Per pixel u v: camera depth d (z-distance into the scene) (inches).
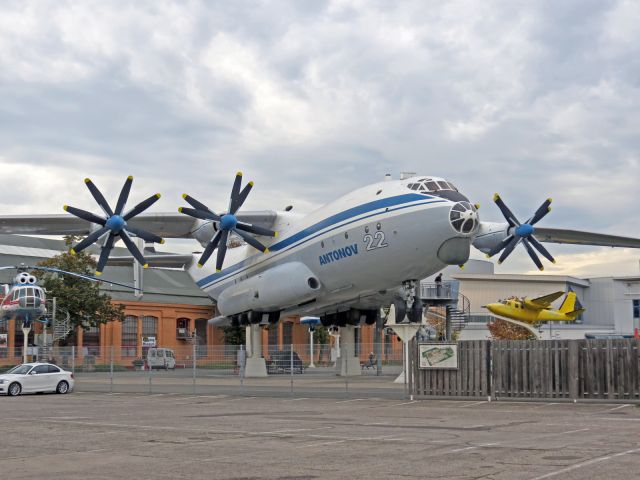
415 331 1019.3
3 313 1492.4
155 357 1440.7
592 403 720.3
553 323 2770.7
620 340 722.2
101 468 354.6
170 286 2770.7
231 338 2546.8
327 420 588.7
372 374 1433.3
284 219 1242.6
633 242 1381.6
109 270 2657.5
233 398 898.7
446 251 936.3
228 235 1156.5
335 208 1100.5
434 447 409.7
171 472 339.3
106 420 608.1
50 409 738.8
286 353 1421.0
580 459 355.6
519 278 2805.1
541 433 473.7
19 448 432.5
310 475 324.5
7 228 1222.9
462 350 789.9
